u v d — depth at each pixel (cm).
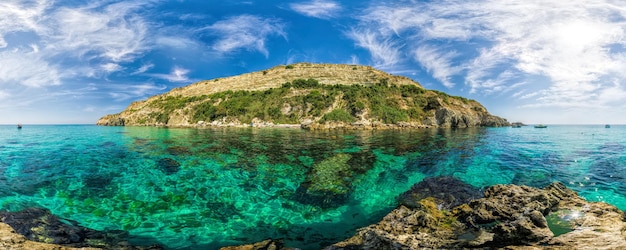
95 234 827
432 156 1830
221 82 10644
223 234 846
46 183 1239
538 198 888
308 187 1248
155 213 979
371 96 6662
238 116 6556
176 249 759
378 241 727
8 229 754
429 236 748
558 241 662
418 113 6225
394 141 2659
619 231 697
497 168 1509
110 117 9888
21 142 2520
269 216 973
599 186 1205
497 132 4328
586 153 1953
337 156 1838
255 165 1584
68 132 4081
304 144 2419
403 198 1118
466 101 7712
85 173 1382
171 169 1471
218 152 1964
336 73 10400
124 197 1106
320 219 956
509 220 796
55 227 845
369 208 1048
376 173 1446
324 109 6247
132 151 1973
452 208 990
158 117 7862
